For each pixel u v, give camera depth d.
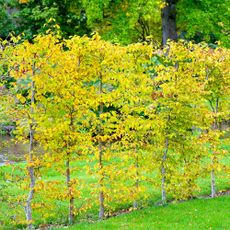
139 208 16.06
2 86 13.60
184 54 15.88
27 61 13.34
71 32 33.03
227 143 17.00
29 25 34.97
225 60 16.12
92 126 14.62
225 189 18.58
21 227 14.68
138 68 15.48
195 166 16.23
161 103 15.26
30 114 13.34
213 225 12.89
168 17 29.34
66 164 14.52
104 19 30.05
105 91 15.09
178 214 14.09
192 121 15.59
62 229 13.51
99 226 13.32
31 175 13.93
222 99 17.22
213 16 27.50
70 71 13.95
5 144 15.16
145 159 15.51
